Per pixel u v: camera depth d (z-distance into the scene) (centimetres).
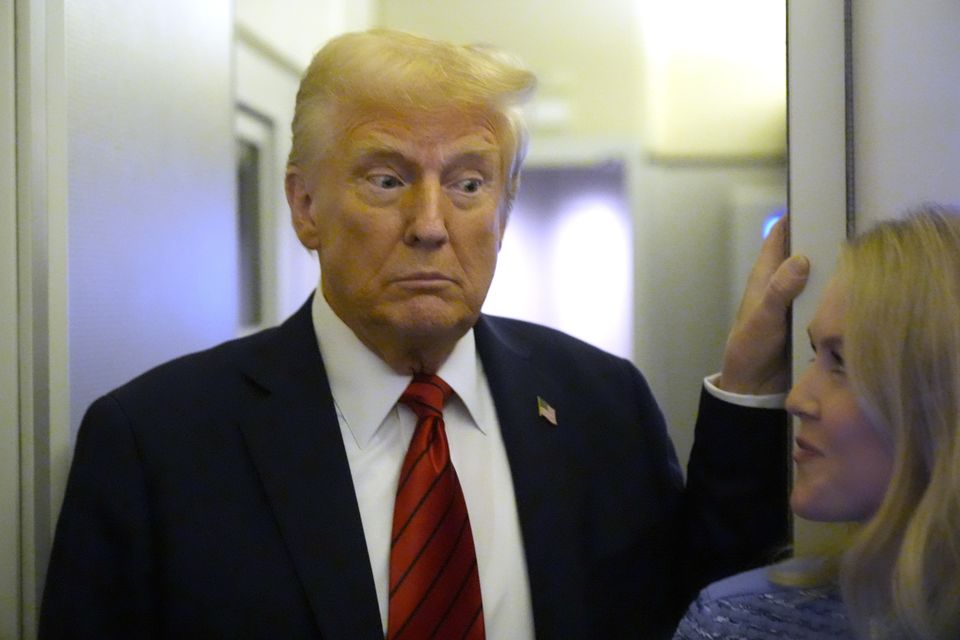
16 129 93
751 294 104
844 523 86
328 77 87
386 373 93
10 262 93
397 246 85
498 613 91
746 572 90
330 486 88
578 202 244
